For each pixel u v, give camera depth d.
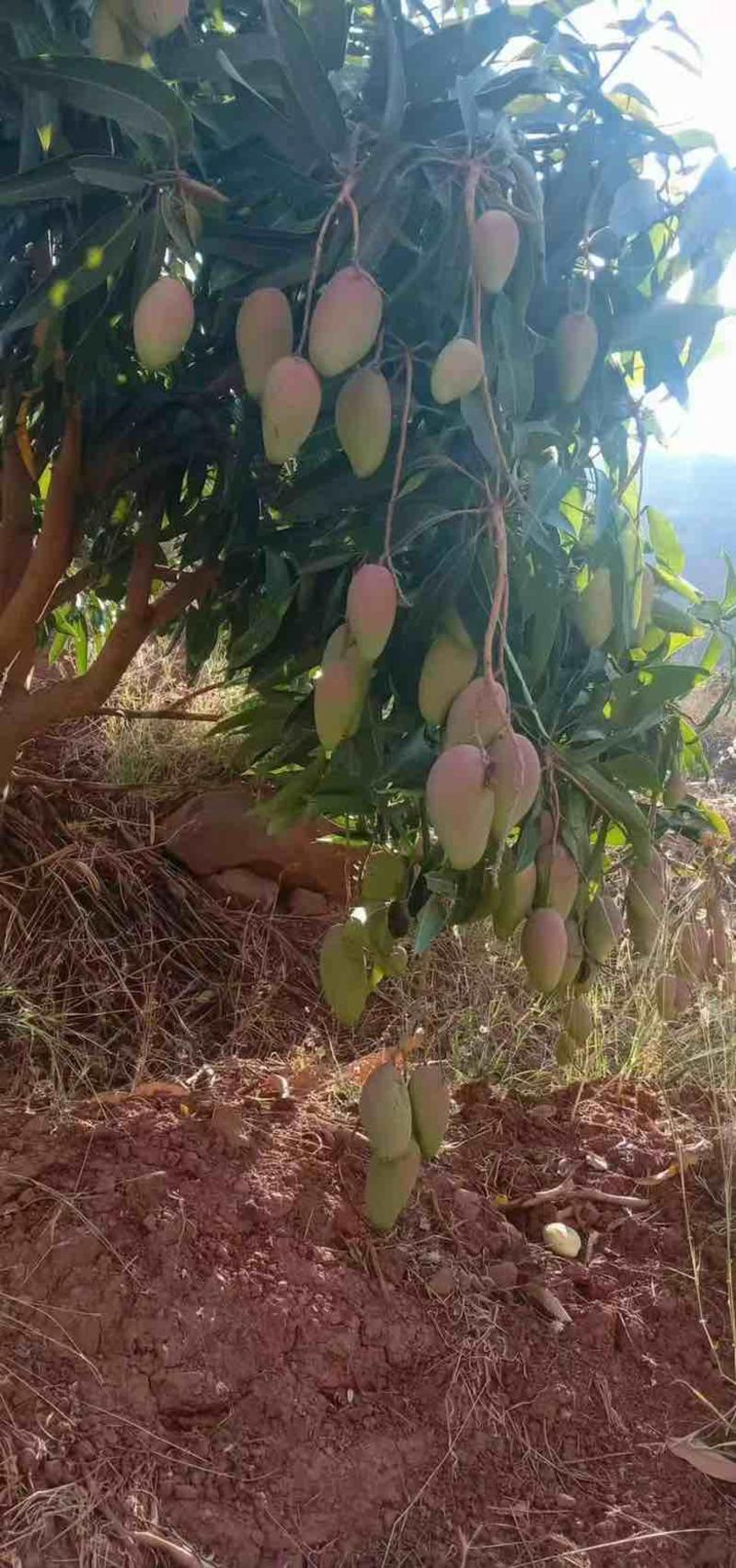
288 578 2.02
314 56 1.32
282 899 3.42
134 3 1.35
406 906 1.73
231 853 3.38
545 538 1.49
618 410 1.64
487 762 1.36
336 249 1.41
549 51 1.46
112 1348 1.76
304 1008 3.07
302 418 1.32
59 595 2.56
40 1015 2.61
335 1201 2.16
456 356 1.33
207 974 3.12
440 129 1.43
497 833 1.38
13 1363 1.69
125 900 3.15
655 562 2.00
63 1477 1.56
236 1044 2.83
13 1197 1.97
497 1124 2.57
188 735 3.81
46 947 2.90
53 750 3.65
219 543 2.24
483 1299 2.07
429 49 1.42
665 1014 2.21
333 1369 1.86
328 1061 2.78
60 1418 1.64
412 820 1.89
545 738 1.59
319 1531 1.65
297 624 1.97
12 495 2.46
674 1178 2.48
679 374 1.62
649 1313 2.13
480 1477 1.79
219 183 1.60
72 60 1.31
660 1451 1.89
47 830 3.23
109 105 1.35
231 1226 2.01
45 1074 2.51
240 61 1.43
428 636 1.57
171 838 3.38
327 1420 1.79
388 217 1.38
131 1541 1.52
